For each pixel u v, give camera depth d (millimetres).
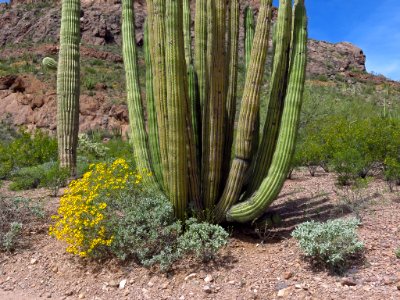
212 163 5383
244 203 5277
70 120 8891
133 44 6160
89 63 47469
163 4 5105
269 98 5410
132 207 5152
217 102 5227
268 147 5328
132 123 5898
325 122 13930
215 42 5117
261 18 5066
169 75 4945
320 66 55781
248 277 4488
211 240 4797
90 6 61156
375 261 4477
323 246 4328
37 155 12195
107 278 4828
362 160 7758
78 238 4871
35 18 61406
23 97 35562
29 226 6281
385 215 5855
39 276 5047
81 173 10125
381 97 40469
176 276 4676
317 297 3951
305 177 9703
